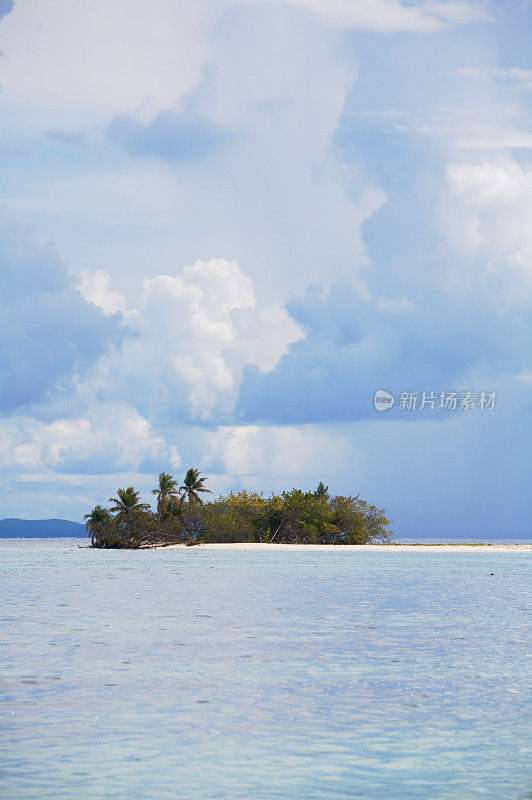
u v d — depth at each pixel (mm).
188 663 56000
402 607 96500
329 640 67375
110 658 57812
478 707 43344
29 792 30219
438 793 30484
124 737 37344
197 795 30031
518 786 31250
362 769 33125
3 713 41594
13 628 74750
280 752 35312
